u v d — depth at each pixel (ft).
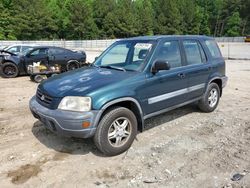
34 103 13.82
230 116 19.16
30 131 16.40
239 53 83.92
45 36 184.55
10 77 38.17
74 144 14.44
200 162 12.49
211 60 19.30
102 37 205.16
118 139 13.17
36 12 173.99
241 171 11.70
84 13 192.44
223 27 287.69
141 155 13.20
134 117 13.64
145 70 14.19
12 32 169.68
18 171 11.84
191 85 17.31
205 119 18.43
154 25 241.55
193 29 264.72
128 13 210.79
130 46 16.02
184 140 14.93
